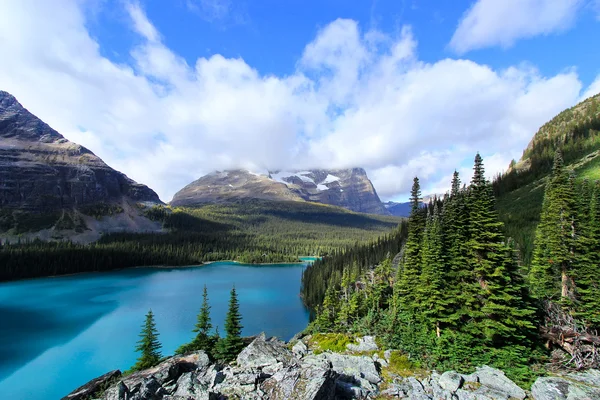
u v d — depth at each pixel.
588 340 30.73
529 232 77.62
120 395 20.97
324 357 32.84
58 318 97.56
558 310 35.25
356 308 60.22
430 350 34.59
